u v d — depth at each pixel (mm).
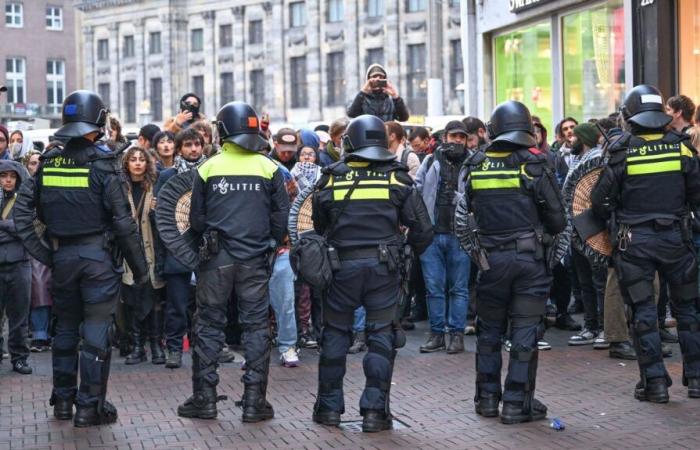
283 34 69312
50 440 7285
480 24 20172
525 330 7598
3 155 10461
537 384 8883
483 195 7562
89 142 7590
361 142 7555
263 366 7824
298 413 8070
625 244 7961
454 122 10328
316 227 7762
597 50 16469
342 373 7695
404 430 7496
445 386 8930
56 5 84562
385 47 63344
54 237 7594
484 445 7023
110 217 7602
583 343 10609
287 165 11102
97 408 7641
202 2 74062
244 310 7824
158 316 10227
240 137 7797
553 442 7055
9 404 8461
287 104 69500
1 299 9805
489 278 7602
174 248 7945
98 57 80688
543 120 18422
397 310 7582
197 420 7852
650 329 8047
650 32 14781
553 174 7547
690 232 8023
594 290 10555
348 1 65125
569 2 16922
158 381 9367
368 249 7508
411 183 7629
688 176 7941
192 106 12055
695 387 8180
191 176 8039
